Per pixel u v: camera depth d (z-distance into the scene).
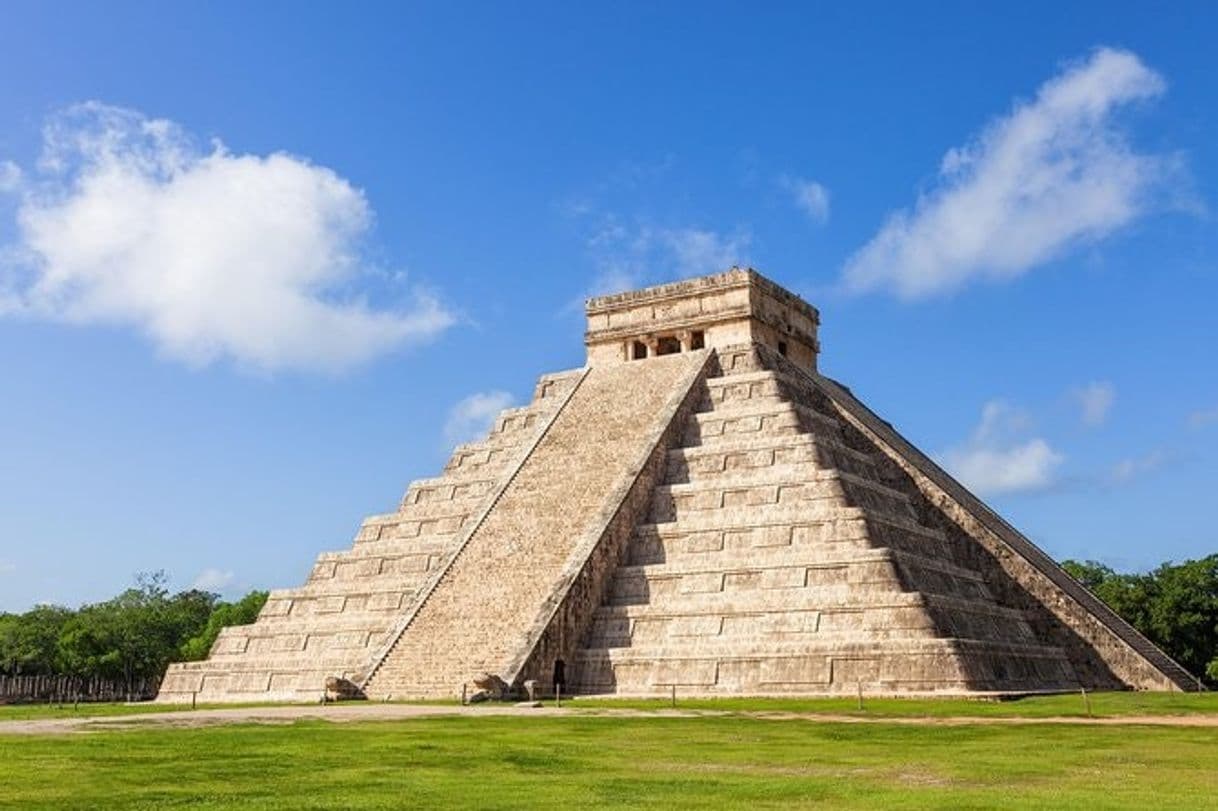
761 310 72.19
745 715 38.12
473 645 52.44
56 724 35.81
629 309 75.38
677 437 63.44
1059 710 39.69
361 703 49.50
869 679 46.78
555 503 59.88
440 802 18.69
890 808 17.73
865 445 65.19
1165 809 17.52
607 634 53.44
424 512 67.38
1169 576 86.12
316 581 67.62
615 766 24.12
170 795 19.47
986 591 56.69
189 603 132.38
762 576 52.03
